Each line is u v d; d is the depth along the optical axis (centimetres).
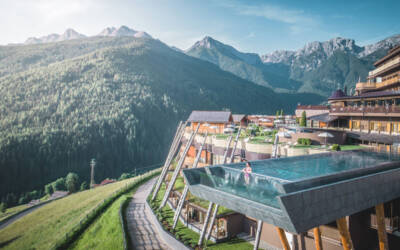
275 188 1112
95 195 5072
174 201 3034
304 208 1047
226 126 4953
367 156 2178
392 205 1819
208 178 1491
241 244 2134
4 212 8738
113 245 2317
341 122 4294
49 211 4941
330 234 1816
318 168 1777
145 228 2609
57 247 2820
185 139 4844
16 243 3881
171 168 4847
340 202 1199
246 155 3153
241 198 1270
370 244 1902
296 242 1950
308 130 3688
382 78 4753
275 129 4966
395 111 2973
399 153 2058
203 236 2105
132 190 4322
